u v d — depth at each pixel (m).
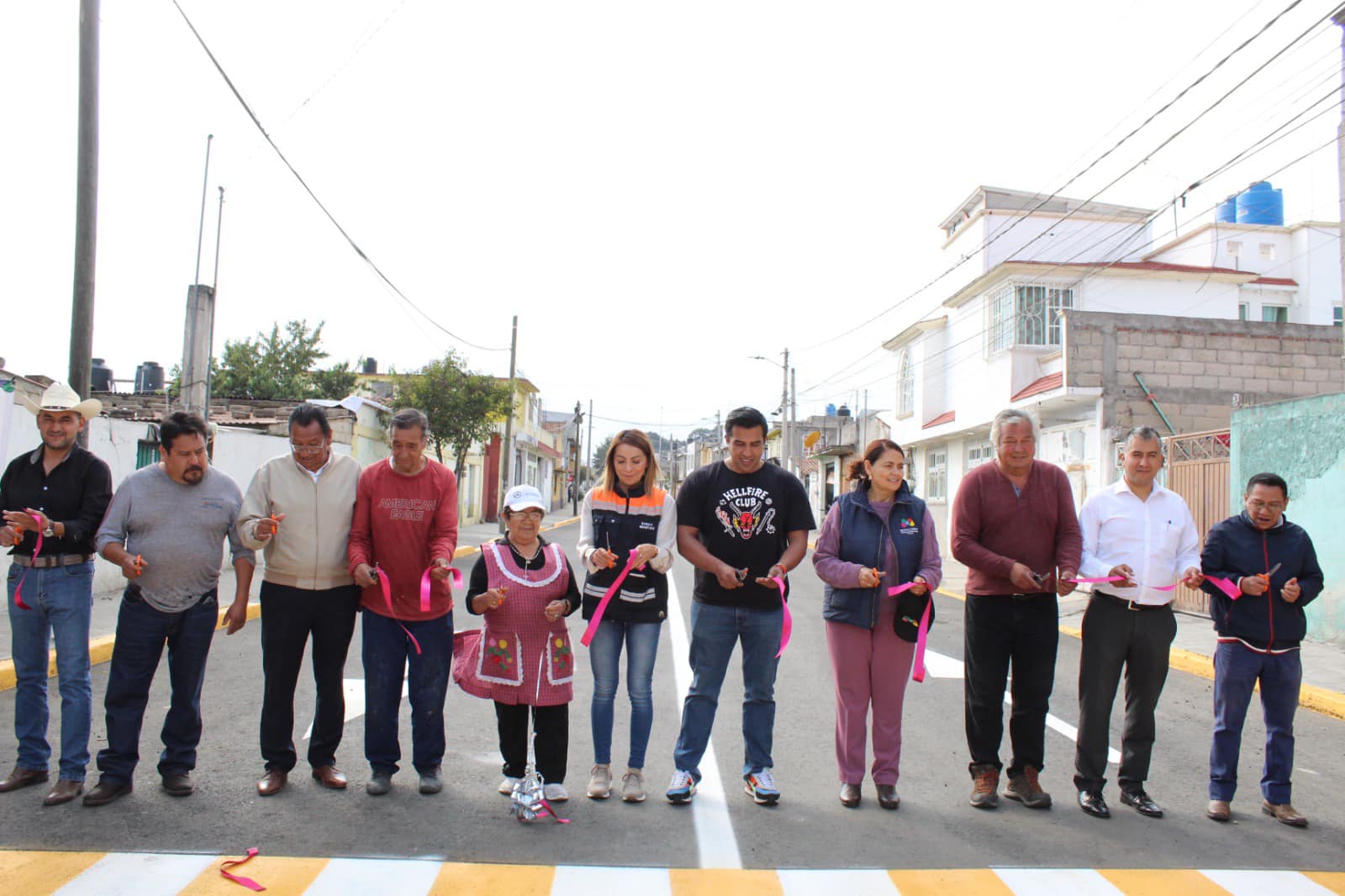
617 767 5.37
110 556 4.30
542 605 4.58
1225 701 4.79
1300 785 5.49
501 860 3.92
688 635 10.61
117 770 4.49
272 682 4.68
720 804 4.74
